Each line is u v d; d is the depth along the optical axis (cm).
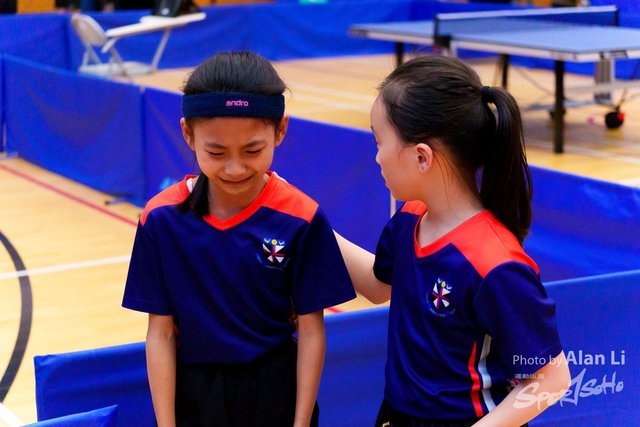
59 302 344
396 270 130
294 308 133
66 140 555
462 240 119
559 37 572
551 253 280
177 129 444
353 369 170
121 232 446
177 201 128
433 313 121
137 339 305
